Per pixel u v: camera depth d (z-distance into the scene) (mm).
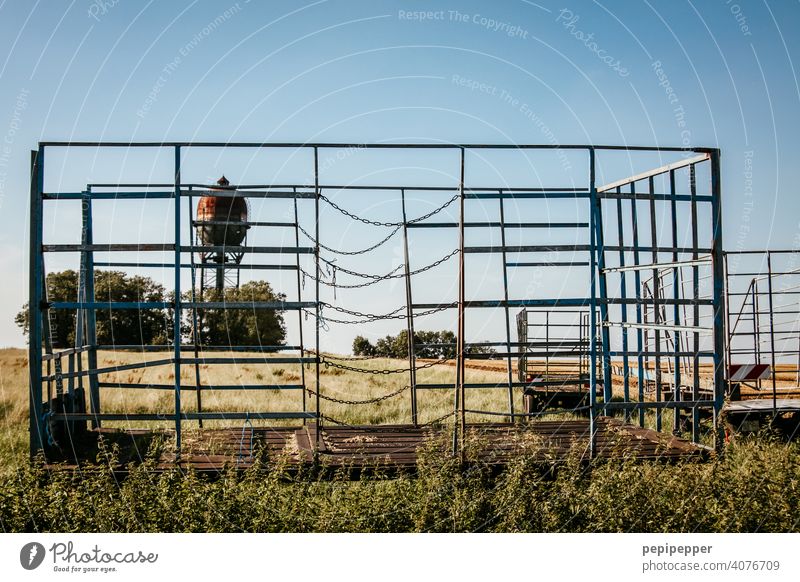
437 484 6621
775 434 9453
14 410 12875
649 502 6277
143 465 6871
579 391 13703
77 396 9734
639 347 10438
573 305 8016
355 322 10422
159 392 17125
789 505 6258
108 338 32719
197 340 10531
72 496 6492
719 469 6742
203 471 7543
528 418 9953
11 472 7234
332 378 20625
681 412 12164
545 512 6254
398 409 14023
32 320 7871
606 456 7816
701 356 8000
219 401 15359
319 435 9695
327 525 5957
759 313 11930
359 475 7742
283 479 7488
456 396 7645
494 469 7570
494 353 10422
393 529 6102
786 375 17000
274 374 21250
